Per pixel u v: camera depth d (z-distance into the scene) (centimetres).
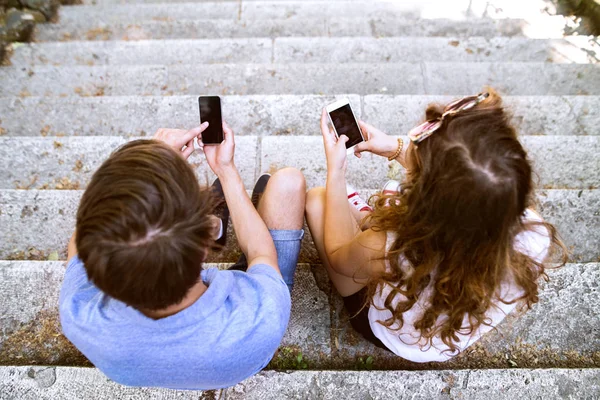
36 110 313
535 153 273
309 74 351
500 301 131
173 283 96
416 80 351
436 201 108
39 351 193
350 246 146
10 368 176
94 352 111
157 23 442
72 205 244
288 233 178
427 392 173
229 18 473
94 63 385
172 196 94
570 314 194
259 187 219
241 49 390
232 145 167
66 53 388
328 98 309
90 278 96
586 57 388
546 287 199
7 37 394
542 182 265
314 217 190
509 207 104
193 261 97
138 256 90
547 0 458
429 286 126
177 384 120
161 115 313
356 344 195
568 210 236
